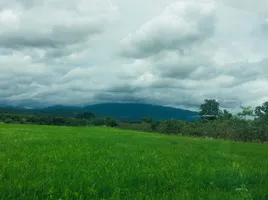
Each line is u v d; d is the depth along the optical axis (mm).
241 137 29016
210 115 39750
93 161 9062
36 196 5141
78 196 5270
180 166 8719
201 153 12828
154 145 16016
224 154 12852
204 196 5484
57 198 5184
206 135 32875
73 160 9188
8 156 9734
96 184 5969
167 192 5688
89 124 65562
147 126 45344
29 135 20312
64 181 6094
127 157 10297
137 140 19125
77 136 20859
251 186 6477
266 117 30844
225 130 30516
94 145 14430
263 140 28109
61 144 14305
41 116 69812
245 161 10703
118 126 53750
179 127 38594
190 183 6418
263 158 12070
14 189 5441
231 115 36906
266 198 5512
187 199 5250
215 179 6910
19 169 7297
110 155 10641
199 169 7895
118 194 5367
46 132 24812
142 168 8055
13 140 16016
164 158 10469
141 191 5684
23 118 68000
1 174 6559
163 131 40062
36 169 7379
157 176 6934
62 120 66750
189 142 19562
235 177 7223
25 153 10547
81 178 6445
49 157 9648
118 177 6730
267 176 7496
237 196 5566
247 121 30141
